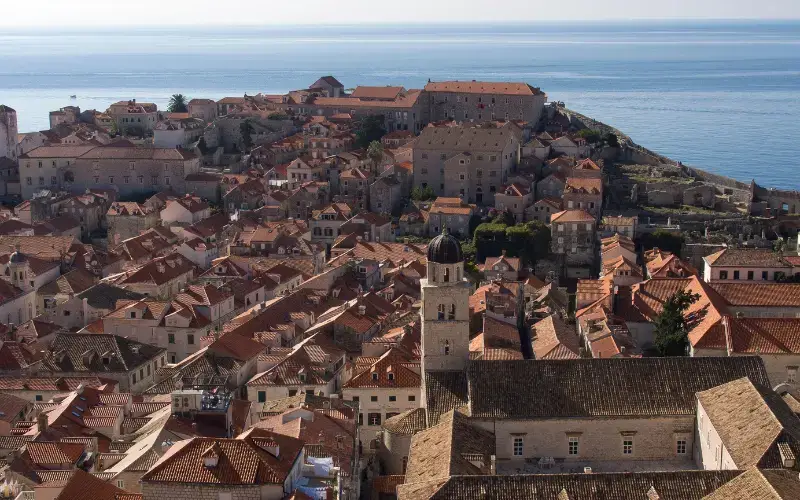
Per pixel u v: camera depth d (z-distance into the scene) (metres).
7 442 127.00
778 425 114.44
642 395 131.00
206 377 157.75
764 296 192.62
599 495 106.81
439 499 106.06
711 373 133.12
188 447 100.00
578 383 132.00
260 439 102.25
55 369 175.88
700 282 194.25
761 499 100.25
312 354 165.88
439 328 139.00
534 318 198.50
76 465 118.94
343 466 115.62
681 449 130.38
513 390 131.50
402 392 153.50
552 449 129.62
